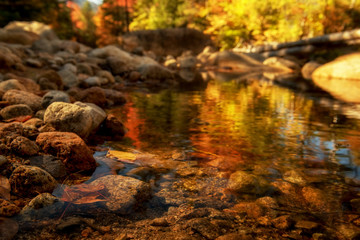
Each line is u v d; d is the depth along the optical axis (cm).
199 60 1898
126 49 1909
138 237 129
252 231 134
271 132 294
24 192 161
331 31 1927
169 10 3331
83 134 254
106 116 312
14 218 138
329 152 236
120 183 172
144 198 163
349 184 181
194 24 3238
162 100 501
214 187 178
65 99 320
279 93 593
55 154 202
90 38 1811
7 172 175
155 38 2439
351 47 1426
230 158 224
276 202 161
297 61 1563
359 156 226
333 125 321
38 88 487
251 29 2467
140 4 3638
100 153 233
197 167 208
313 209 154
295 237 130
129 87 708
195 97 538
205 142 263
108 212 147
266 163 214
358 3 1816
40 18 1518
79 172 196
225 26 2566
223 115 374
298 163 214
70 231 131
